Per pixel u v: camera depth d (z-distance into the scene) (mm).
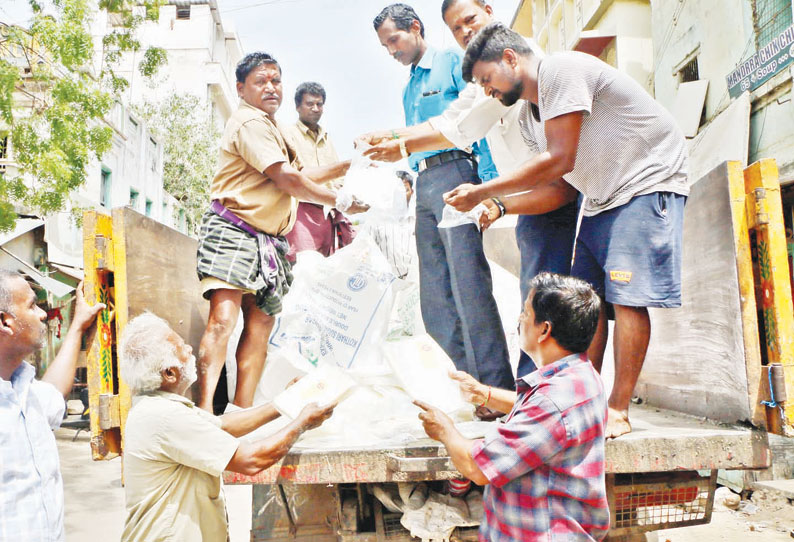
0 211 8328
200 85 28953
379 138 2787
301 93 4371
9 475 1914
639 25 11062
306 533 2268
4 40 9086
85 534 4941
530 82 2213
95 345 2201
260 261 2756
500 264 4148
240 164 2807
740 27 7066
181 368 2094
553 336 1788
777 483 5617
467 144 2793
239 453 1904
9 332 2018
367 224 2898
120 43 10695
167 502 1961
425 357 2273
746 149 6590
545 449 1634
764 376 1962
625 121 2121
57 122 8516
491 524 1769
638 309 2094
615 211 2162
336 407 2234
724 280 2123
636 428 2146
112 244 2275
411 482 2092
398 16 3268
